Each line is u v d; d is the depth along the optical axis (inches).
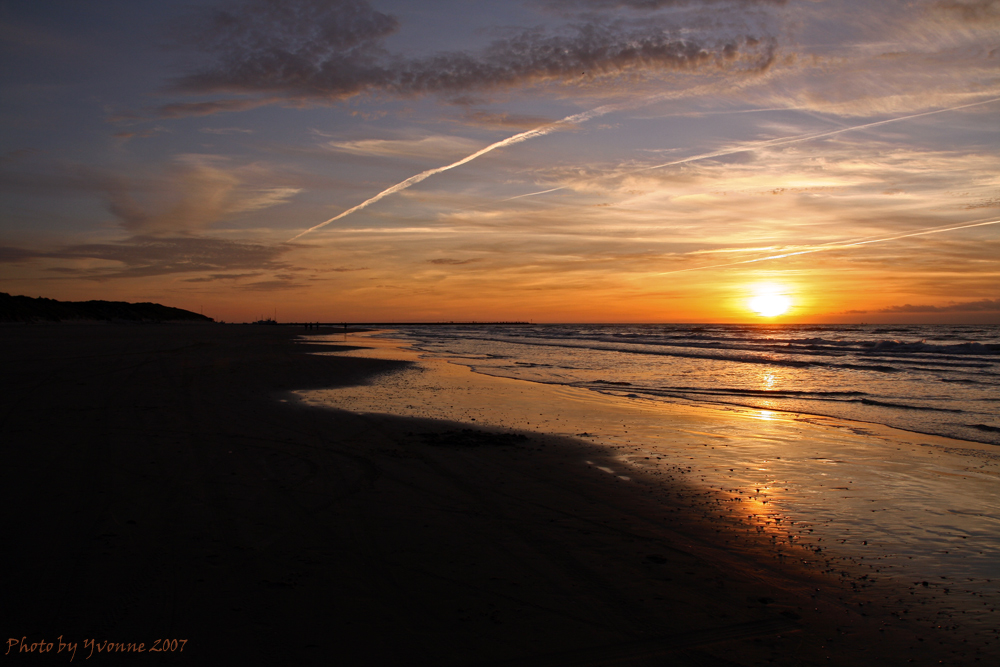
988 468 325.1
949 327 4067.4
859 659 134.3
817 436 414.0
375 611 145.8
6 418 358.9
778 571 183.6
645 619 148.7
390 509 225.6
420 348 1620.3
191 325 4874.5
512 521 219.6
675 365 1045.2
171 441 318.3
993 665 132.3
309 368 823.7
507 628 140.7
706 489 276.4
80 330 2135.8
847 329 3690.9
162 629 131.6
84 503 211.2
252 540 186.7
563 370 948.0
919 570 188.2
